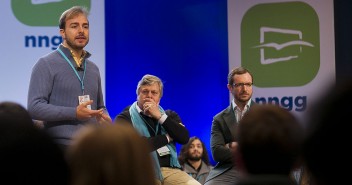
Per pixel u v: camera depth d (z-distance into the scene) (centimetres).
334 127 145
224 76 887
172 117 611
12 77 850
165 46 890
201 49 891
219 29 887
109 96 877
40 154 168
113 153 184
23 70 852
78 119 516
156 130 596
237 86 621
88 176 184
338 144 145
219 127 625
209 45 889
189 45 891
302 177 476
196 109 888
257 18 877
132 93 880
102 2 877
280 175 193
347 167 145
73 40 539
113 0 880
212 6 888
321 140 147
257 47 876
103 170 184
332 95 146
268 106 202
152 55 887
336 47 878
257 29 877
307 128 150
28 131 171
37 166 167
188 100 888
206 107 888
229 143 608
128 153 185
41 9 856
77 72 539
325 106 147
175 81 889
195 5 890
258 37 877
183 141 588
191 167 803
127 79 880
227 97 887
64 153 174
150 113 585
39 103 517
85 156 185
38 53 855
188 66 890
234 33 882
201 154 805
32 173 166
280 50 872
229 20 882
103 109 562
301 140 159
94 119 541
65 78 530
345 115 145
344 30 879
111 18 880
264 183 188
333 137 145
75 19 541
